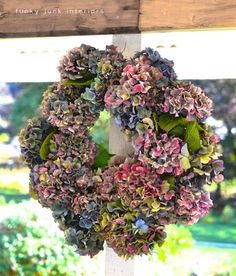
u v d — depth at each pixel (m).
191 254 4.51
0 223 4.55
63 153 2.48
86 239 2.48
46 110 2.50
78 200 2.44
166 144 2.28
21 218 4.55
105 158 2.54
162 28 2.54
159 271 4.15
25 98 6.73
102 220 2.39
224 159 5.84
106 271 2.58
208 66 3.18
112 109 2.35
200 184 2.35
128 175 2.33
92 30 2.62
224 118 5.94
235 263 4.93
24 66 3.28
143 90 2.29
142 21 2.56
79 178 2.45
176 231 3.74
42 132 2.56
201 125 2.38
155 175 2.31
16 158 6.46
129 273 2.55
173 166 2.30
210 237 5.71
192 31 2.57
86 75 2.49
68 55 2.47
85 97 2.43
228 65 3.16
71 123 2.46
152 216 2.35
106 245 2.58
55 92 2.50
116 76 2.41
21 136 2.56
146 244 2.37
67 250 4.36
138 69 2.31
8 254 4.44
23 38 2.76
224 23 2.48
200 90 2.33
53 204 2.49
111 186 2.40
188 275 4.26
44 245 4.41
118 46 2.61
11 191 6.34
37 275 4.36
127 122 2.34
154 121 2.32
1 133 6.70
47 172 2.48
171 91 2.30
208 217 5.76
